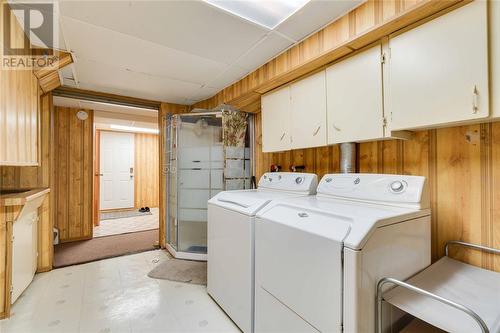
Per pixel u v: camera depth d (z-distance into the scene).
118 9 1.52
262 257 1.50
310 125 1.94
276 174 2.35
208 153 3.09
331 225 1.16
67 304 2.00
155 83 2.85
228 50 2.07
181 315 1.86
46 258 2.66
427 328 1.15
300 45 1.92
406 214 1.22
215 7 1.52
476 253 1.34
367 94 1.52
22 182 2.64
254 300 1.57
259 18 1.64
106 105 3.77
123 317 1.83
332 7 1.52
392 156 1.71
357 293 0.98
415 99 1.29
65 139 3.85
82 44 1.95
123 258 3.07
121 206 6.37
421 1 1.16
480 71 1.07
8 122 1.50
